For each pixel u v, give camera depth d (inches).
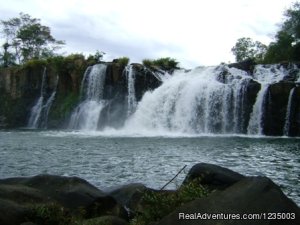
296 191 469.4
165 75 1781.5
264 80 1610.5
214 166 358.6
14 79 2145.7
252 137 1238.3
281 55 2119.8
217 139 1126.4
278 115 1365.7
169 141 1045.8
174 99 1579.7
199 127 1508.4
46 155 760.3
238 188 241.1
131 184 379.6
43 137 1186.0
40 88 2075.5
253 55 2667.3
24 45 3472.0
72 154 772.6
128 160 693.9
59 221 287.6
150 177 547.2
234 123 1453.0
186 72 1756.9
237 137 1224.8
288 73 1612.9
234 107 1453.0
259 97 1401.3
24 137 1187.3
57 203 309.4
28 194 309.0
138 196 350.3
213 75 1625.2
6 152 804.6
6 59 3321.9
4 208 274.1
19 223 274.7
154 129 1592.0
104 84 1824.6
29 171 596.4
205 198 237.6
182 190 280.2
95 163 664.4
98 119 1769.2
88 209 319.0
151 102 1631.4
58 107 1959.9
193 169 357.4
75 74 1945.1
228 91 1470.2
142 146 911.7
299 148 880.9
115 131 1540.4
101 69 1829.5
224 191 241.3
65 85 1989.4
